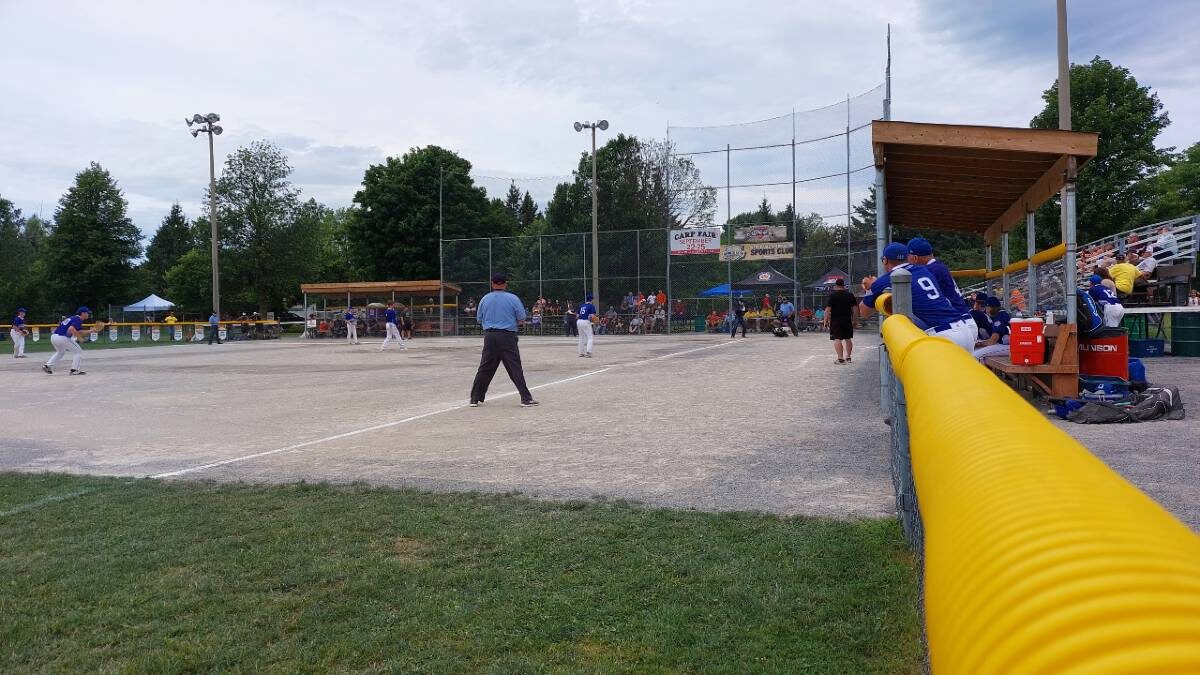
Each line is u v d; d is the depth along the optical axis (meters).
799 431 8.17
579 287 40.00
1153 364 13.66
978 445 1.31
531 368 17.66
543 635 3.40
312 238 67.56
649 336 35.38
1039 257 10.77
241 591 3.96
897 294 5.11
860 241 32.94
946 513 1.21
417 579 4.06
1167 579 0.67
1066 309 9.05
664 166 57.00
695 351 22.56
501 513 5.25
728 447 7.43
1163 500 4.94
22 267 79.62
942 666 0.96
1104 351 9.14
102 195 66.88
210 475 6.77
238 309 69.06
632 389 12.70
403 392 13.42
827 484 5.86
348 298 44.31
